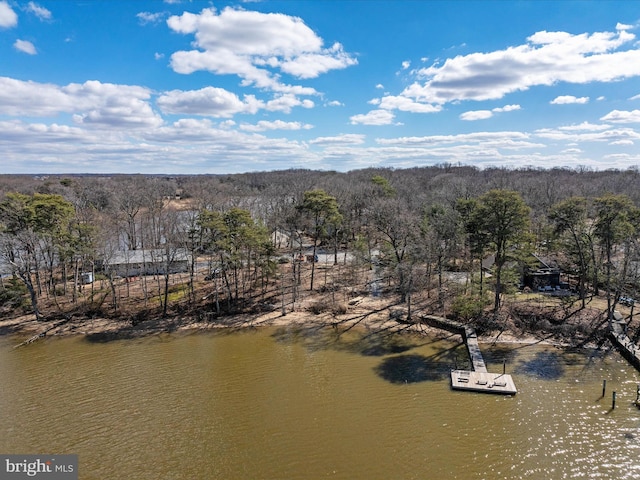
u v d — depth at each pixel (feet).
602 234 135.13
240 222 159.74
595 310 141.79
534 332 134.00
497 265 140.97
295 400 99.19
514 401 95.55
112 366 119.34
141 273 195.93
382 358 121.29
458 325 138.31
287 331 144.05
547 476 72.13
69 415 94.53
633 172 433.89
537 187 318.04
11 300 163.63
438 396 98.94
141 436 86.58
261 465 77.20
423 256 155.12
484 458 77.15
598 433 83.46
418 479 72.49
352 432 86.22
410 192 300.81
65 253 152.97
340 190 291.17
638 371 108.88
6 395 103.60
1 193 284.20
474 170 540.52
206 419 92.22
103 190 309.63
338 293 177.88
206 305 164.66
